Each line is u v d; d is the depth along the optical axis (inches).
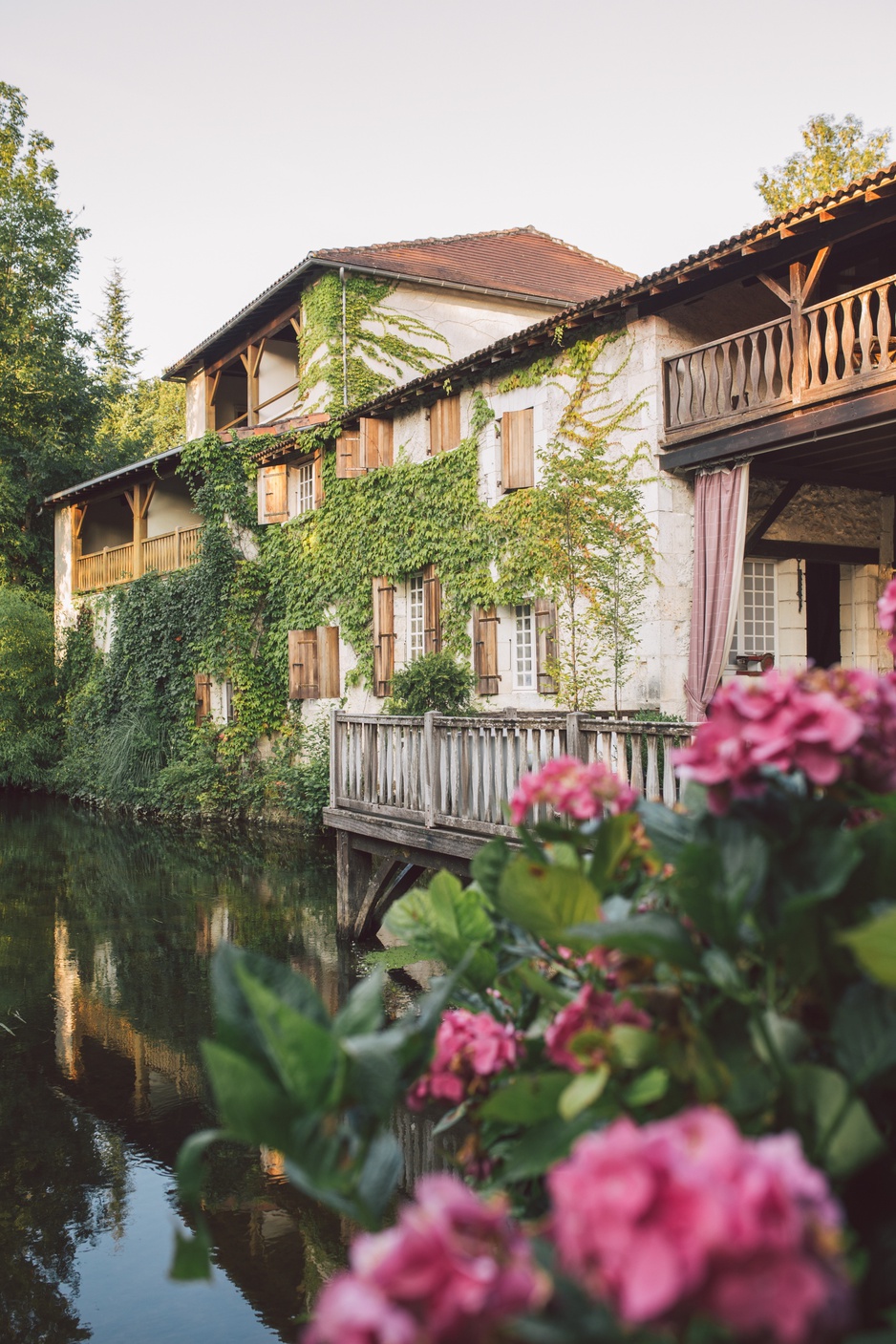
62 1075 281.9
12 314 1233.4
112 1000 350.0
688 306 506.3
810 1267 28.2
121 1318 165.9
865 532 546.6
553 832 75.6
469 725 346.6
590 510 514.6
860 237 456.1
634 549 496.1
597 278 964.0
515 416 569.6
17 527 1203.2
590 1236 28.9
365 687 714.8
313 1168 52.2
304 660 759.1
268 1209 204.2
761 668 515.2
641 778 270.8
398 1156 59.1
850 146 1058.1
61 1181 219.3
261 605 835.4
